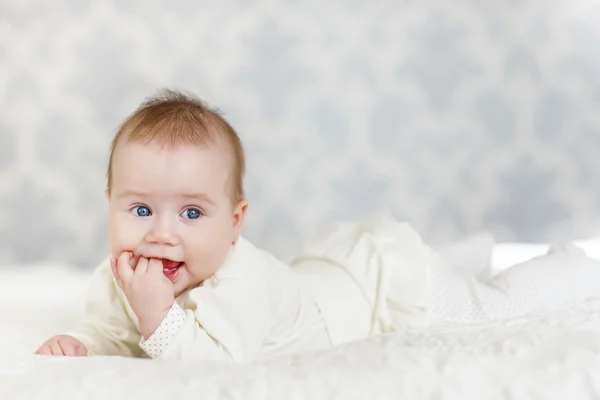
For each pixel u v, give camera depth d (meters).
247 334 1.00
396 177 2.78
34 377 0.75
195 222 0.98
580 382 0.66
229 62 2.78
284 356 0.79
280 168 2.79
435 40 2.76
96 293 1.10
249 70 2.78
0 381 0.74
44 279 1.66
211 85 2.78
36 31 2.83
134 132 0.98
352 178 2.78
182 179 0.95
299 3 2.77
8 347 0.97
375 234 1.32
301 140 2.78
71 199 2.84
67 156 2.83
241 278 1.04
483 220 2.77
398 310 1.25
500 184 2.77
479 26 2.75
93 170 2.83
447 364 0.69
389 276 1.26
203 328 0.96
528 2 2.74
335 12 2.77
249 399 0.68
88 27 2.81
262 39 2.78
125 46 2.80
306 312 1.19
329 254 1.32
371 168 2.78
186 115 1.01
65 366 0.79
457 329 0.83
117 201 0.98
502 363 0.69
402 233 1.33
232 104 2.78
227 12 2.78
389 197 2.78
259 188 2.79
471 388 0.67
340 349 0.78
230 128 1.07
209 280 1.03
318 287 1.24
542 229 2.78
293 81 2.78
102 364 0.79
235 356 0.96
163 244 0.96
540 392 0.66
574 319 0.84
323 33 2.77
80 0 2.81
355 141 2.78
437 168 2.77
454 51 2.76
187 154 0.96
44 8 2.82
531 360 0.70
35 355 0.84
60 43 2.82
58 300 1.44
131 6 2.79
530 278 1.29
